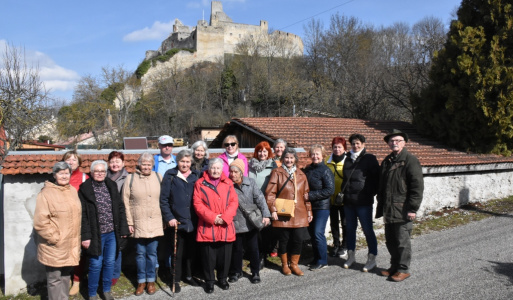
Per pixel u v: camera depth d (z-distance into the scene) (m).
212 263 5.06
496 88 11.24
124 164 6.25
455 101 11.82
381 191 5.46
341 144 6.32
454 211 9.67
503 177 11.64
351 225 5.82
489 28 12.13
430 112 12.78
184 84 52.44
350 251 5.88
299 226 5.52
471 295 4.69
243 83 50.09
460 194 10.34
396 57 34.75
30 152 5.84
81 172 5.49
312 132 11.79
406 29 39.81
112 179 5.36
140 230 4.98
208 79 53.66
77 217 4.54
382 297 4.70
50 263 4.39
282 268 5.74
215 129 32.00
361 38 39.03
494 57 11.36
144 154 5.12
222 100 49.53
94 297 4.82
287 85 41.44
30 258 5.61
